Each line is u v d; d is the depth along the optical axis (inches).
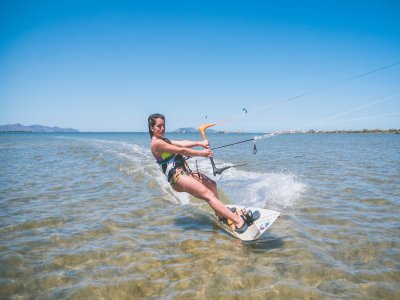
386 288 123.3
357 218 213.2
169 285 128.4
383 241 170.7
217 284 128.6
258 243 172.1
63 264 147.6
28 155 787.4
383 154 753.6
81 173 446.3
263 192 302.4
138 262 149.2
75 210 240.8
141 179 390.9
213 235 186.2
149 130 203.8
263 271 138.7
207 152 203.8
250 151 956.0
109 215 226.4
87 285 128.3
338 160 602.9
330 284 126.6
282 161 599.5
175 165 197.3
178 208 246.8
